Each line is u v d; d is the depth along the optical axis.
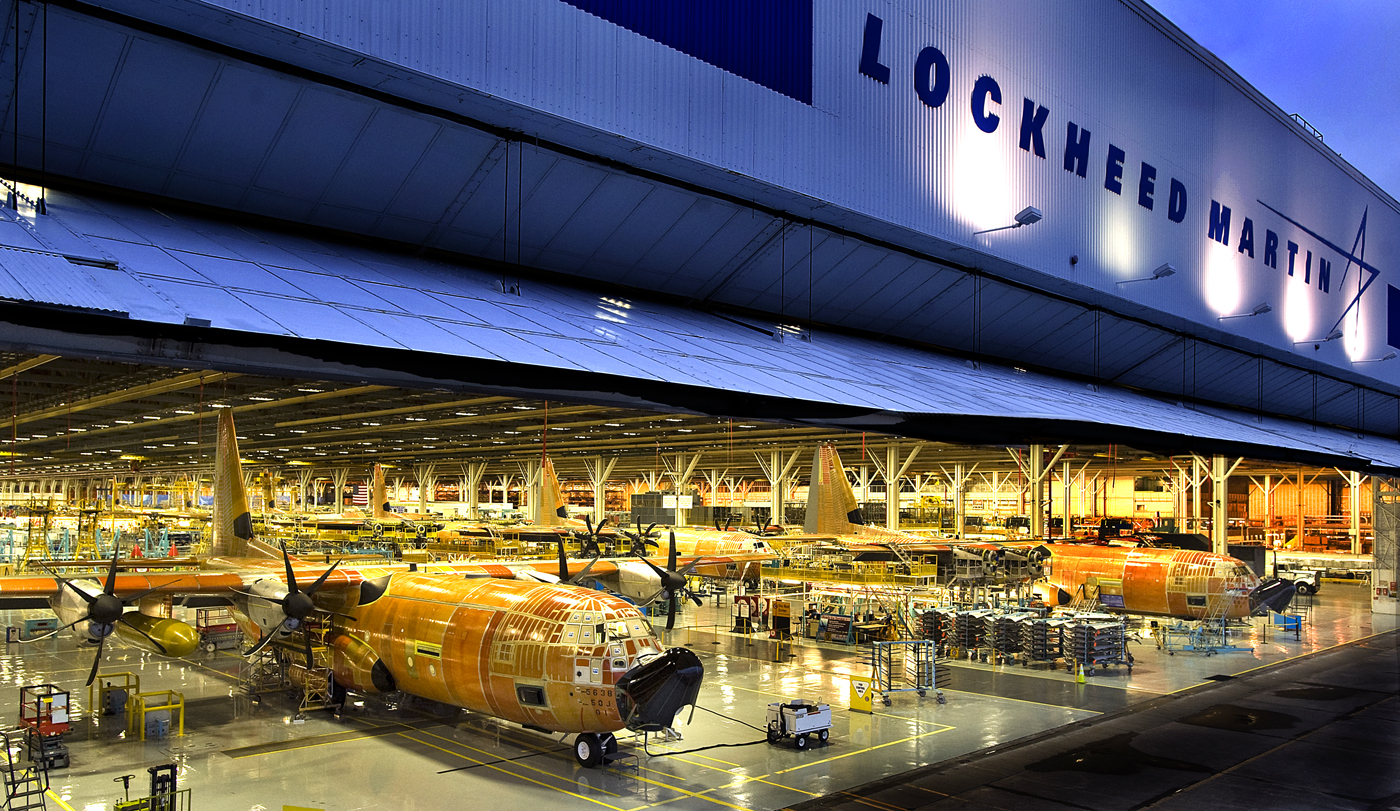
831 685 33.34
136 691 26.34
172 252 15.17
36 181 18.27
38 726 22.05
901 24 28.83
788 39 25.47
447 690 24.97
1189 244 42.81
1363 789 21.28
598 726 22.11
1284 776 22.31
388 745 24.64
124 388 40.09
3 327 9.75
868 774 22.38
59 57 16.39
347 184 20.86
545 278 25.56
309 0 16.88
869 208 27.48
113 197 19.09
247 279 14.67
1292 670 37.25
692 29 23.16
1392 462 43.69
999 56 32.53
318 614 29.48
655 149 22.20
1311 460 33.47
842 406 17.39
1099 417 24.64
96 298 10.96
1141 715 28.94
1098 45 37.47
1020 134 33.34
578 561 33.44
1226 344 47.28
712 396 15.45
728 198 25.59
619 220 24.70
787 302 30.31
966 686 33.69
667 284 27.69
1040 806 19.98
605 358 15.73
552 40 20.41
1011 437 21.27
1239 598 42.16
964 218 30.86
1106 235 37.56
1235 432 33.25
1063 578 47.91
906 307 32.91
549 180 22.72
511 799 20.28
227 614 39.44
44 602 24.14
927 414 18.75
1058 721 28.11
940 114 30.12
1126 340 41.91
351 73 18.38
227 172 19.61
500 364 13.27
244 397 43.22
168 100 17.81
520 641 22.98
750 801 20.27
